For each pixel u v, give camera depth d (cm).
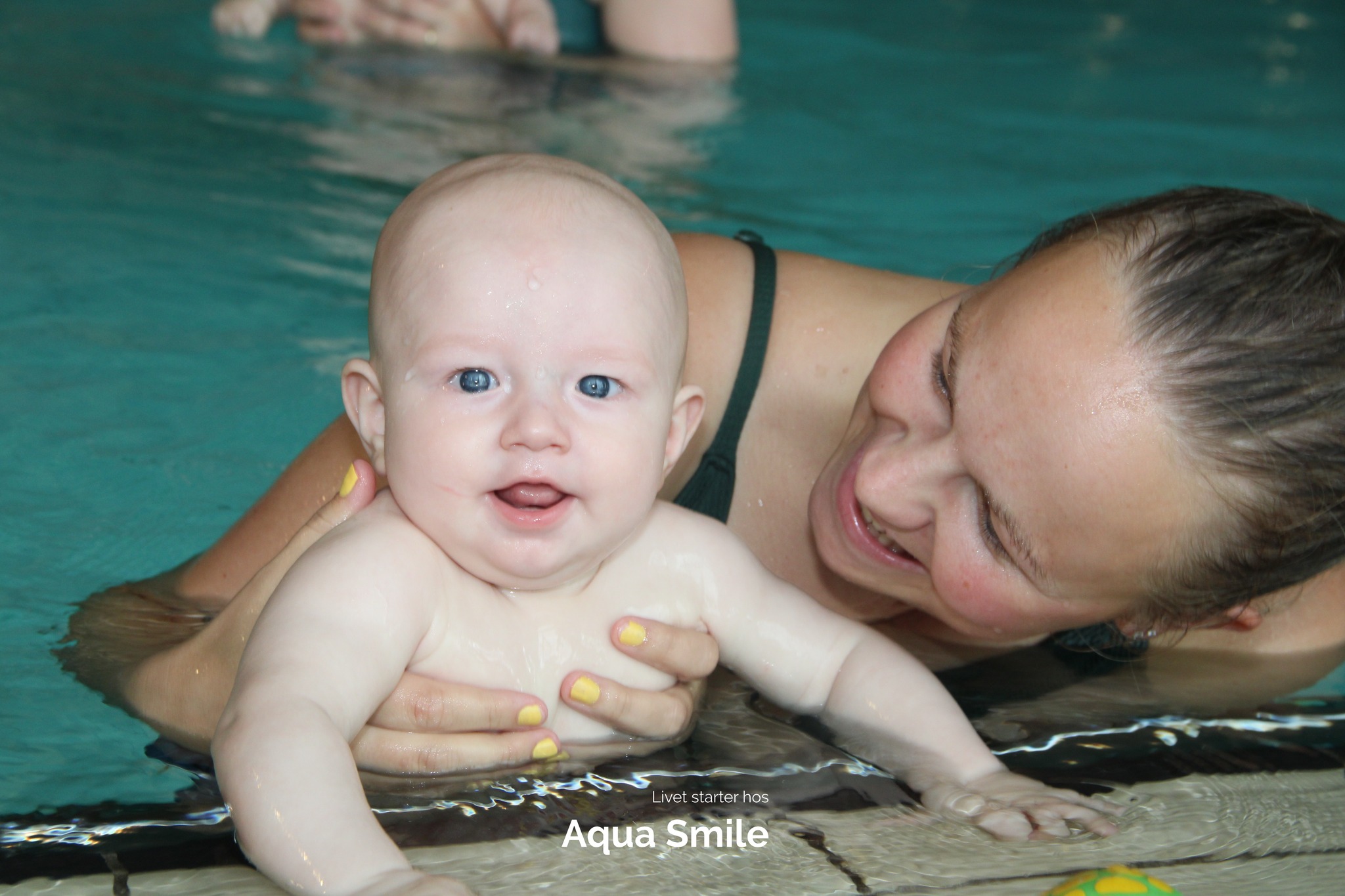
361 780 206
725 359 278
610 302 213
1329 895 187
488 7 648
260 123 545
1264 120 646
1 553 273
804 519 277
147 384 352
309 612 203
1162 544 210
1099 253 214
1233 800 216
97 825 191
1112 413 201
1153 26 870
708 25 669
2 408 332
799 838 197
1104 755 231
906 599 247
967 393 213
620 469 214
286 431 335
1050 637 276
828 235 461
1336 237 217
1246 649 279
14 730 214
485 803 202
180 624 252
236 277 419
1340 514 212
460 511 212
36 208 452
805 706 241
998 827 202
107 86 578
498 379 209
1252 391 200
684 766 218
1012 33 829
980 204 506
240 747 183
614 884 182
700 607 240
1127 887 177
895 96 657
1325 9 945
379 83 597
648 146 542
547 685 223
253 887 177
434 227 217
